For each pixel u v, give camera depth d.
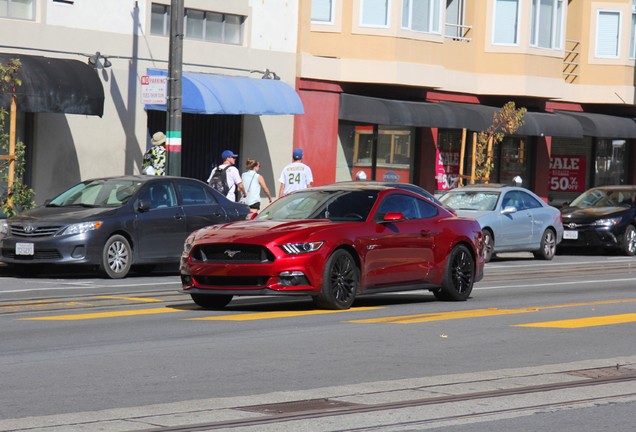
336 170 34.34
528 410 9.24
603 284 21.25
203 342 12.59
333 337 13.09
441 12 35.59
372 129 35.41
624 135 42.56
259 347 12.27
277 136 32.41
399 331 13.69
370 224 16.05
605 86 42.59
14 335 13.05
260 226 15.57
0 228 20.34
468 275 17.47
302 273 15.11
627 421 8.91
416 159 36.78
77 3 27.03
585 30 42.69
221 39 30.89
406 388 10.04
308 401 9.41
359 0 34.16
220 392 9.77
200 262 15.27
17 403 9.18
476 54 38.38
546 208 28.88
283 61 32.38
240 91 29.66
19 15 26.05
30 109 24.33
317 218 16.14
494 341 13.04
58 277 20.72
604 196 32.16
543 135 38.59
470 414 9.03
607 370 11.20
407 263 16.42
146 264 21.47
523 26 38.28
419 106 34.72
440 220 17.11
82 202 21.08
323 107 33.53
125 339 12.79
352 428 8.46
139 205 20.72
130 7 28.20
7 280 19.91
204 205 21.92
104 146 27.66
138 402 9.29
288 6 32.44
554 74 39.47
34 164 26.31
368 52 34.19
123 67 28.03
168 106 25.28
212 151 30.86
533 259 29.28
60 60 25.72
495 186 28.36
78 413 8.80
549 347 12.67
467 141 38.28
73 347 12.15
